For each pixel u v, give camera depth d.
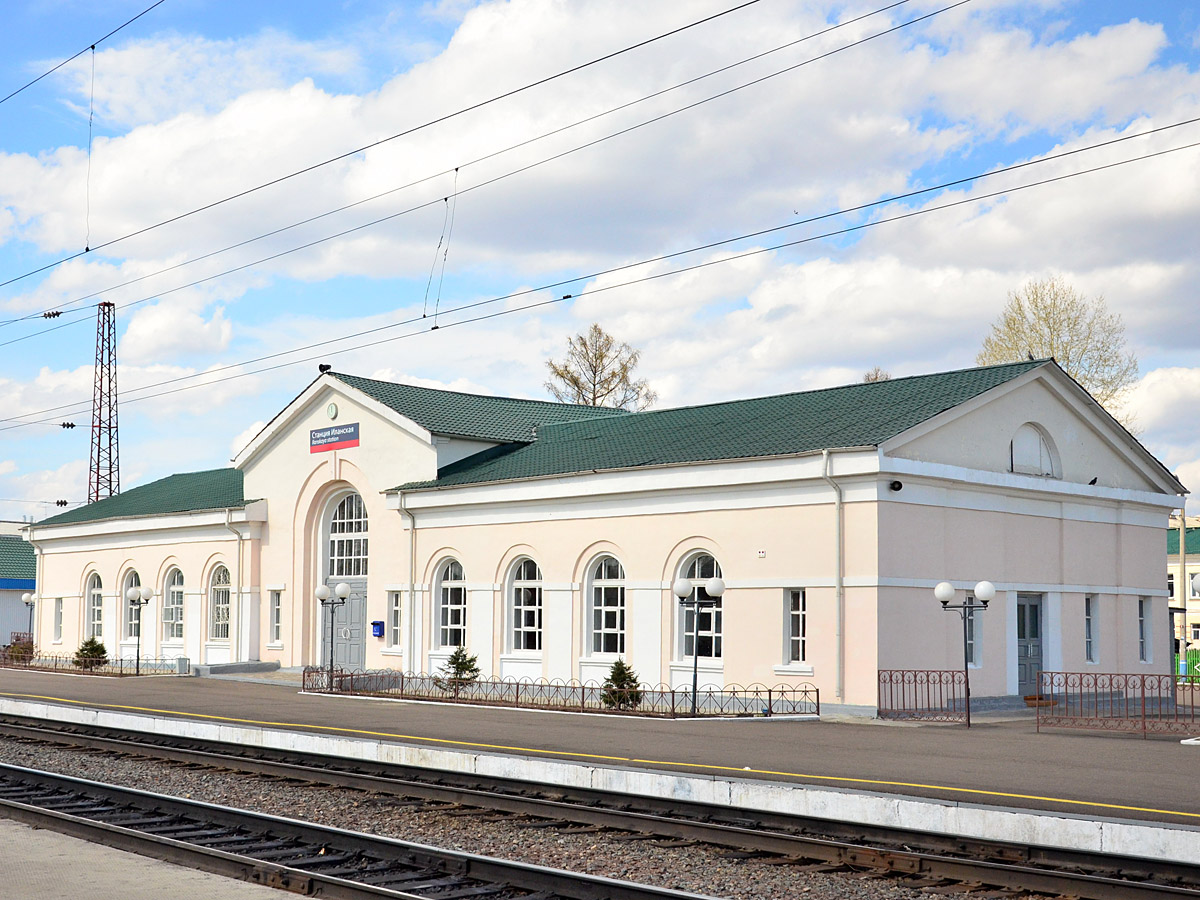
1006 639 26.83
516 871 10.14
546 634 29.56
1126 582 30.41
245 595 38.88
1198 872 10.23
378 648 34.28
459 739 19.42
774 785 13.53
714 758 16.80
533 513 30.19
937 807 12.23
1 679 36.59
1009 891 10.19
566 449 32.25
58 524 47.34
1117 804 12.77
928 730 21.22
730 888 10.42
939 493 25.48
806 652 24.81
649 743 18.80
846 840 12.13
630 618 27.89
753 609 25.66
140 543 43.53
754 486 25.86
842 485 24.48
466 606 31.78
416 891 9.98
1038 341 46.00
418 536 33.25
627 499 28.16
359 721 22.78
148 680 35.53
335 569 37.00
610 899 9.52
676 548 27.17
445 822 13.34
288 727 21.48
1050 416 29.05
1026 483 27.47
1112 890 9.73
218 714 24.31
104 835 11.50
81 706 26.06
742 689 25.69
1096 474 30.31
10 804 12.79
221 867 10.30
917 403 26.84
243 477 42.31
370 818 13.59
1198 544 61.16
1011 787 14.00
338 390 36.28
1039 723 22.38
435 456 33.25
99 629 46.09
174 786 16.05
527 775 15.88
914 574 24.67
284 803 14.63
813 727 21.66
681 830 12.41
